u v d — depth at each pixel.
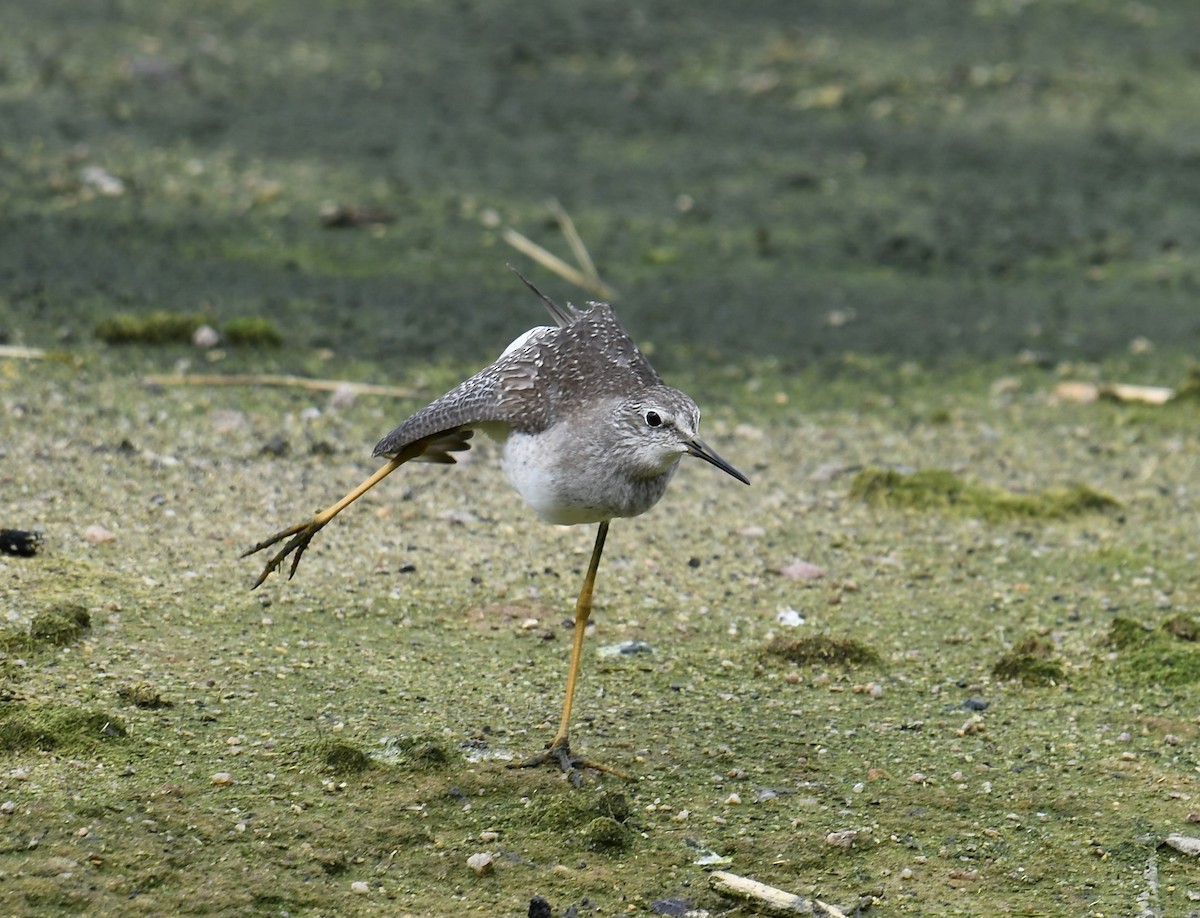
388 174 21.00
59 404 13.95
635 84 25.25
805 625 11.59
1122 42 28.45
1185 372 17.20
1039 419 15.94
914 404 16.17
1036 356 17.41
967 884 8.47
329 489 13.09
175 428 13.85
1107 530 13.47
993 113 25.05
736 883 8.16
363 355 15.98
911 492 13.80
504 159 22.00
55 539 11.52
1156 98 25.92
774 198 21.62
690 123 23.94
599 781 9.22
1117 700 10.61
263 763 8.98
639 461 9.38
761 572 12.42
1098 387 16.45
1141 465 14.91
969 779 9.53
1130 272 20.06
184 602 10.90
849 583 12.26
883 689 10.67
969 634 11.55
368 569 11.81
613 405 9.41
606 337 10.03
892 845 8.80
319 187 20.34
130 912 7.63
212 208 19.44
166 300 16.70
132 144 20.92
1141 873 8.61
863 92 25.48
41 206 18.77
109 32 25.05
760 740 9.88
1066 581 12.50
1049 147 23.89
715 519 13.34
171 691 9.66
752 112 24.58
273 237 18.86
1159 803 9.31
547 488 9.50
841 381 16.62
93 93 22.48
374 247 18.91
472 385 9.82
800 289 19.03
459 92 24.22
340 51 25.48
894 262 20.00
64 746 8.88
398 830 8.53
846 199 21.80
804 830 8.88
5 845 8.00
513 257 19.03
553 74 25.34
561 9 28.27
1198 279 19.86
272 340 15.94
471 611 11.35
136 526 11.95
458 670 10.44
